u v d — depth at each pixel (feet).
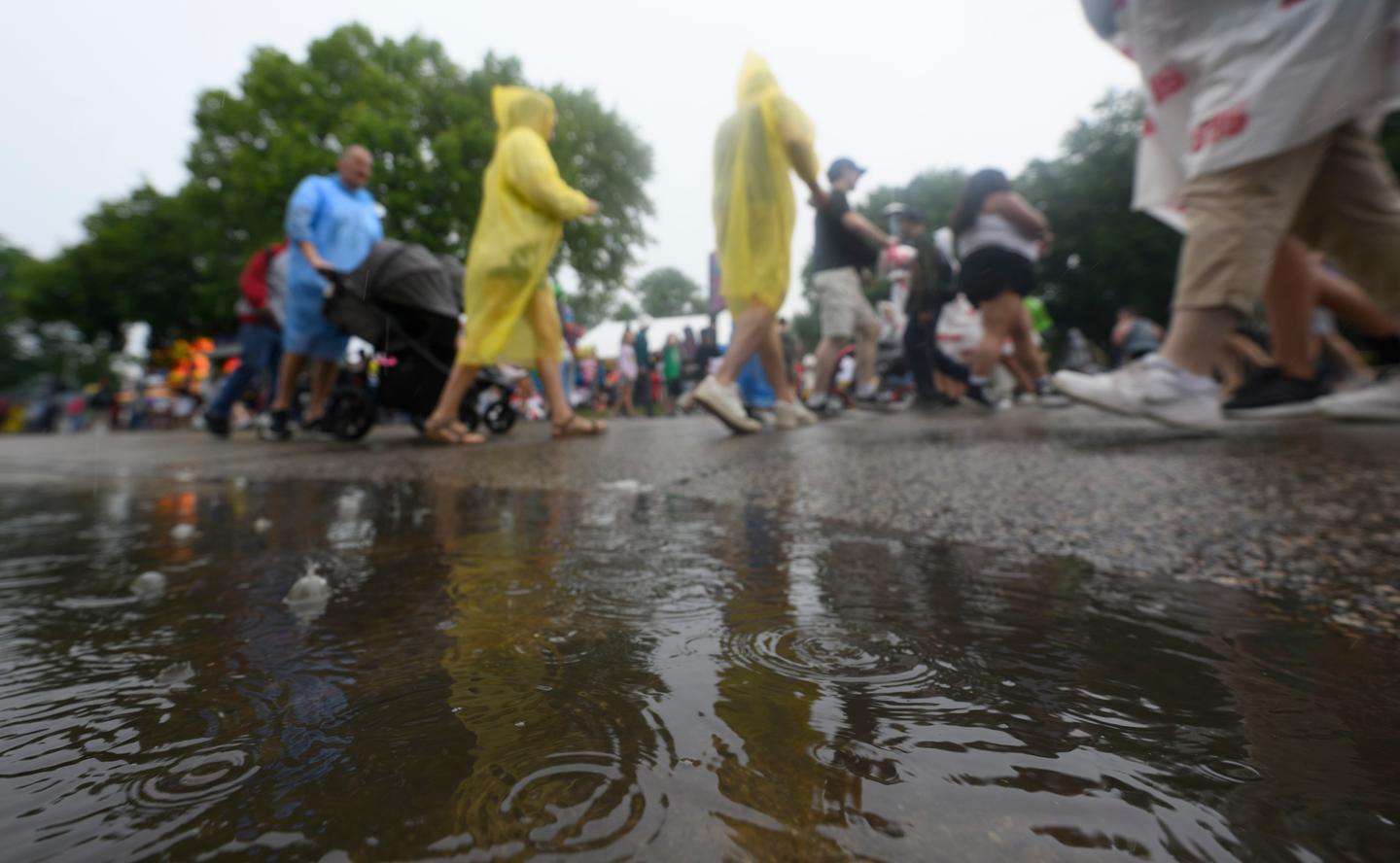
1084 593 3.16
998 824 1.36
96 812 1.45
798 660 2.29
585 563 3.88
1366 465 6.41
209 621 2.96
